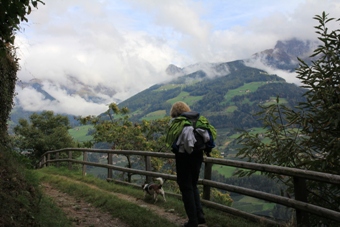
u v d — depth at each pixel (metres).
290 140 5.62
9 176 4.70
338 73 5.46
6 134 8.10
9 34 3.55
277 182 5.71
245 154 5.98
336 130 5.40
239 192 5.11
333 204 5.20
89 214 5.57
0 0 3.20
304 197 4.20
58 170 12.05
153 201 6.38
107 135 19.08
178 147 4.25
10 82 8.41
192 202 4.46
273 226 4.57
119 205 5.80
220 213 5.49
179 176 4.49
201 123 4.35
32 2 3.44
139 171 7.76
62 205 6.06
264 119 5.95
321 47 5.70
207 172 5.84
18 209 3.93
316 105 5.58
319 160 5.18
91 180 9.12
